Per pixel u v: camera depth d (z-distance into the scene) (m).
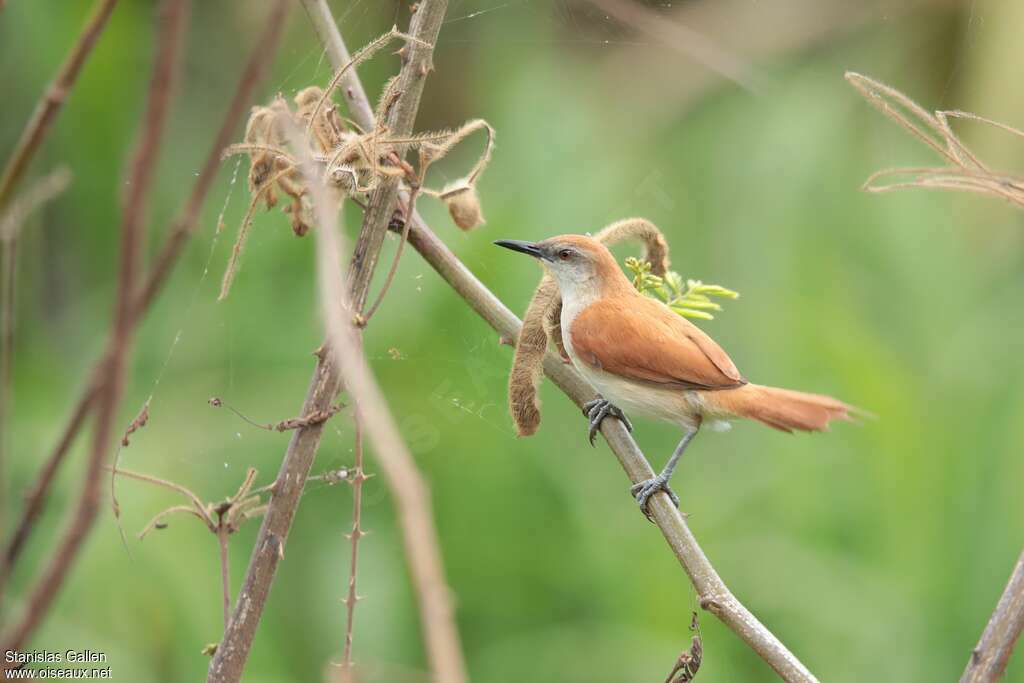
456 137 5.58
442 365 10.14
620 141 12.04
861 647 9.46
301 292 10.58
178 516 9.59
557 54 11.96
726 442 11.21
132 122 10.82
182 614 9.35
